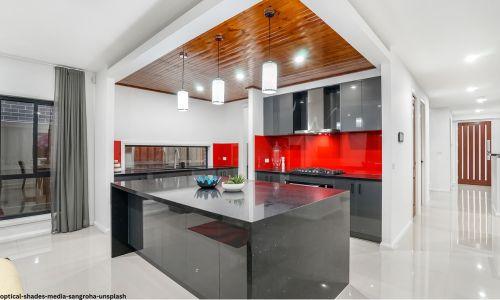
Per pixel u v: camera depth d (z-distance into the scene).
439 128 8.10
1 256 3.12
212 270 2.08
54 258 3.06
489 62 3.86
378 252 3.20
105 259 3.03
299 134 5.11
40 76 3.89
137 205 3.06
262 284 1.51
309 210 1.90
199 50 3.33
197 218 2.22
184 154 6.07
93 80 4.34
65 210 3.97
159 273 2.69
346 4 2.12
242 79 4.71
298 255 1.79
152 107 5.47
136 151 5.28
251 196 2.15
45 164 4.06
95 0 2.29
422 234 3.87
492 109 8.20
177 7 2.40
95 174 4.31
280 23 2.61
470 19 2.60
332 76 4.42
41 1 2.29
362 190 3.62
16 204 3.82
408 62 3.85
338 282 2.27
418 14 2.49
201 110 6.34
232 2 1.96
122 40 3.11
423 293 2.29
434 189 8.21
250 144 5.21
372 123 3.87
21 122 3.82
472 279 2.54
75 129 4.09
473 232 3.97
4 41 3.14
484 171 9.23
